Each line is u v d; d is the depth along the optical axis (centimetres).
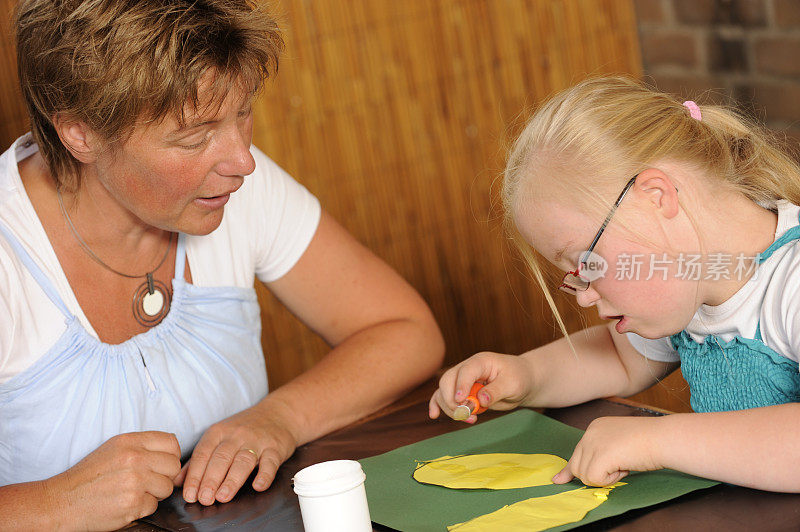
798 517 83
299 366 237
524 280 248
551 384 123
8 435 118
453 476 103
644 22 249
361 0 228
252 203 139
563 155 105
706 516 86
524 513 91
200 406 127
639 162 102
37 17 103
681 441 91
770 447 88
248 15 105
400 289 148
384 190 237
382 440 121
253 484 109
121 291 124
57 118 108
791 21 233
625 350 127
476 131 241
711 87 250
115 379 120
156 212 111
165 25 98
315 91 227
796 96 238
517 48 241
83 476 106
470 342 248
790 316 98
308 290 145
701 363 113
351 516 87
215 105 103
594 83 112
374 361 136
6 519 103
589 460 95
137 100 100
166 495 108
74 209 119
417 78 235
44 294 117
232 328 134
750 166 109
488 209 245
